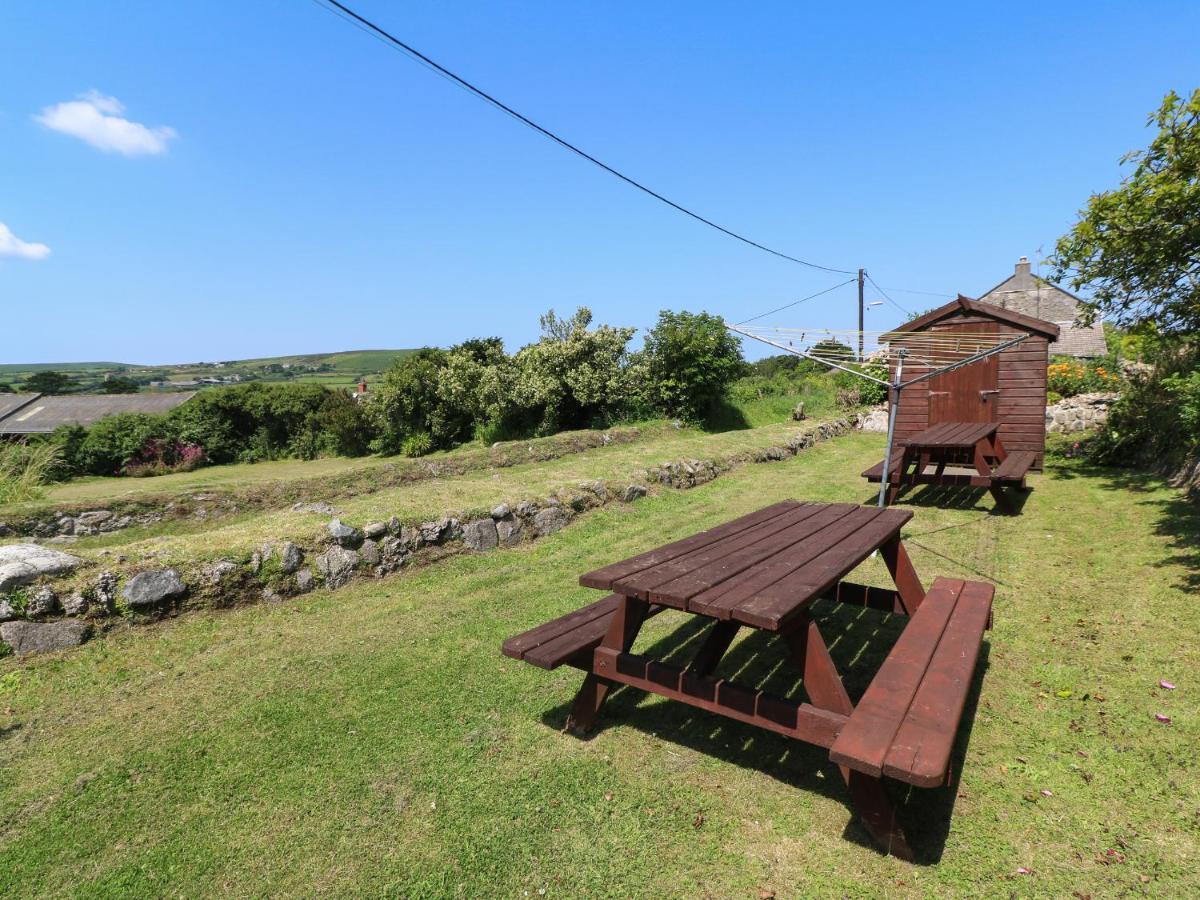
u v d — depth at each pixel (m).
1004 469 7.39
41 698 3.46
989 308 9.32
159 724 3.24
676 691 2.80
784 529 3.94
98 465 18.81
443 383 17.64
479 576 5.47
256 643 4.16
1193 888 2.09
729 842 2.38
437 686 3.59
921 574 5.32
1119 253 6.53
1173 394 8.26
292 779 2.79
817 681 2.59
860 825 2.45
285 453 22.95
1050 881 2.15
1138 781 2.63
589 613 3.47
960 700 2.37
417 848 2.38
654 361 16.80
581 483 7.49
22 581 3.84
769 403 18.47
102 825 2.53
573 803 2.61
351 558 5.18
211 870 2.30
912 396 10.01
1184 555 5.20
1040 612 4.39
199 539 4.82
